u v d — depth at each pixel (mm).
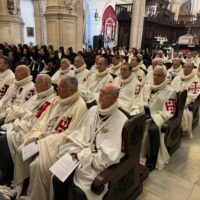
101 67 4449
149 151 3012
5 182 2432
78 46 9719
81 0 9359
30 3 16656
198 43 13750
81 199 1757
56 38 8805
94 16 17516
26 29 16781
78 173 1849
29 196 2152
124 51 11289
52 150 2172
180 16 20812
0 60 3746
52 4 8469
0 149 2406
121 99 3570
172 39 20328
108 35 19047
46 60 7051
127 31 17297
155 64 4844
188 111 3803
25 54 7887
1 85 3768
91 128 2195
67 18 8688
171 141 3209
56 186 1872
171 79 4730
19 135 2500
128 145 1937
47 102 2688
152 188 2568
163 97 3227
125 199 2180
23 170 2330
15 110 2879
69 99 2441
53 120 2502
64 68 4898
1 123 2891
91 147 2088
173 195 2469
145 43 15789
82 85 4680
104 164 1861
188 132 3859
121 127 2037
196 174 2869
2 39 11297
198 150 3484
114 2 18828
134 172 2201
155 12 17453
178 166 3031
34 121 2645
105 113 2109
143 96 3465
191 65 4281
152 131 2852
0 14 10969
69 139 2209
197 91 4121
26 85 3232
